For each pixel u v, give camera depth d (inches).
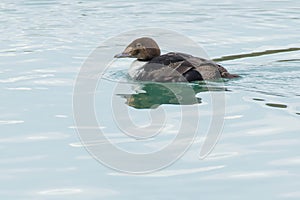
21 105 786.2
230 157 604.7
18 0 1646.2
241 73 944.9
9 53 1092.5
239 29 1305.4
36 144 645.9
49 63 1020.5
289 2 1625.2
